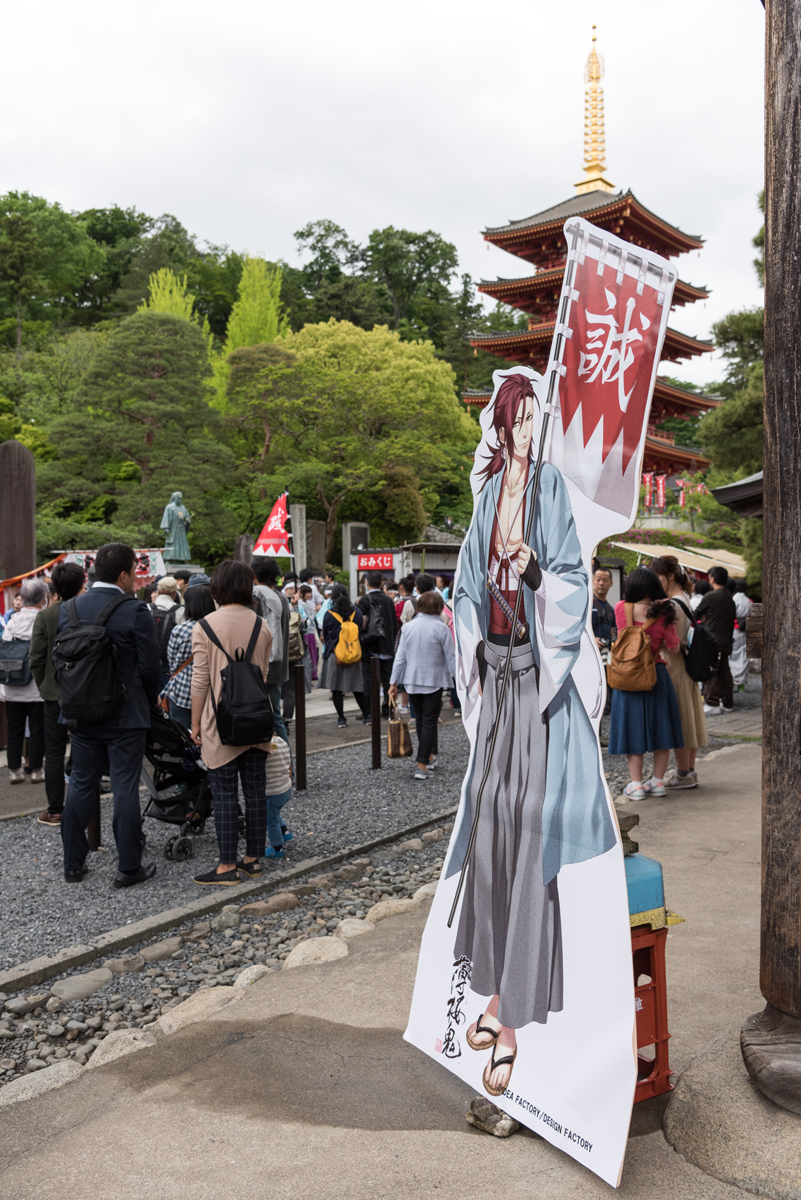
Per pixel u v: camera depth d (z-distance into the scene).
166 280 49.66
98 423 31.14
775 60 2.01
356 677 9.55
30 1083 2.60
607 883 2.01
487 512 2.49
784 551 2.00
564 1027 2.09
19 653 6.84
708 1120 2.08
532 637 2.27
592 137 25.91
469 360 55.97
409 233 64.69
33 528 10.20
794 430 1.97
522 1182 2.00
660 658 5.93
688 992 2.97
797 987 2.02
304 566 29.75
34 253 50.69
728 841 4.88
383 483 37.16
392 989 3.15
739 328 16.62
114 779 4.55
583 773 2.10
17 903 4.34
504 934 2.30
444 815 5.91
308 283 65.88
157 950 3.75
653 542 28.23
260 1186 2.03
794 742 2.00
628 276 2.08
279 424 36.72
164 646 6.71
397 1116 2.32
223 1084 2.53
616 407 2.08
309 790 6.71
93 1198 2.02
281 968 3.44
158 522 30.70
